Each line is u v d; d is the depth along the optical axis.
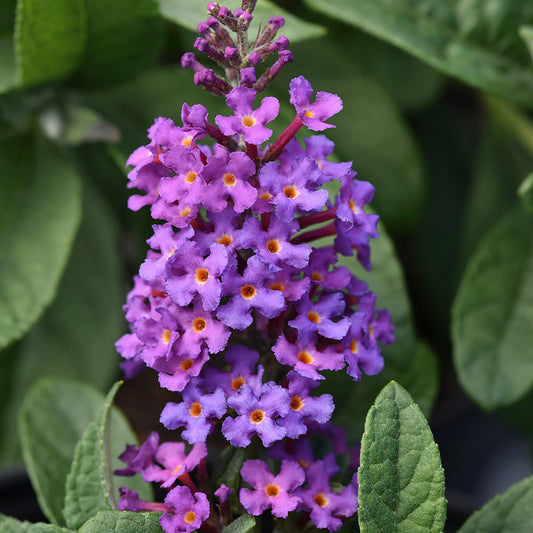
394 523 0.35
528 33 0.43
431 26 0.45
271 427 0.34
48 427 0.41
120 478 0.39
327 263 0.35
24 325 0.44
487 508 0.38
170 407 0.35
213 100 0.45
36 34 0.42
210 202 0.34
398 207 0.51
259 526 0.37
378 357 0.36
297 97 0.35
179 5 0.42
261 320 0.36
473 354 0.45
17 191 0.46
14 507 0.45
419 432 0.35
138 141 0.46
